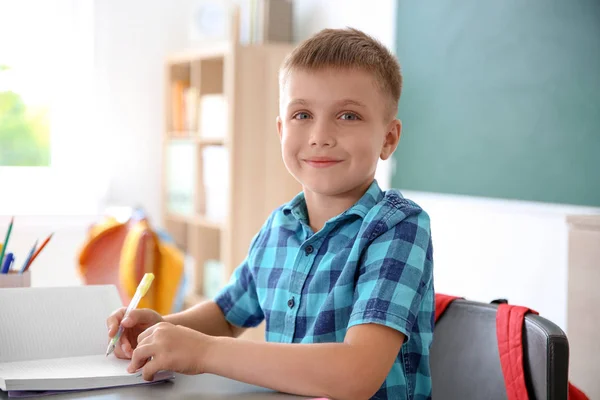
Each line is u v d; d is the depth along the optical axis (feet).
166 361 2.68
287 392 2.65
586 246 5.15
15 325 3.10
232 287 3.87
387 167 9.82
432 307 3.32
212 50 11.16
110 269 6.80
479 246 8.34
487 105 8.10
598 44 6.77
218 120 11.21
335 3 10.78
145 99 13.10
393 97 3.47
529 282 7.64
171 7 13.21
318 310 3.27
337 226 3.35
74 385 2.65
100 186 12.70
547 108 7.35
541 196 7.46
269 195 10.94
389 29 9.62
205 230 12.25
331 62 3.23
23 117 12.25
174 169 12.60
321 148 3.21
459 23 8.46
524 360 3.20
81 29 12.50
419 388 3.26
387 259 3.05
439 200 8.85
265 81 10.85
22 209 12.25
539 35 7.43
